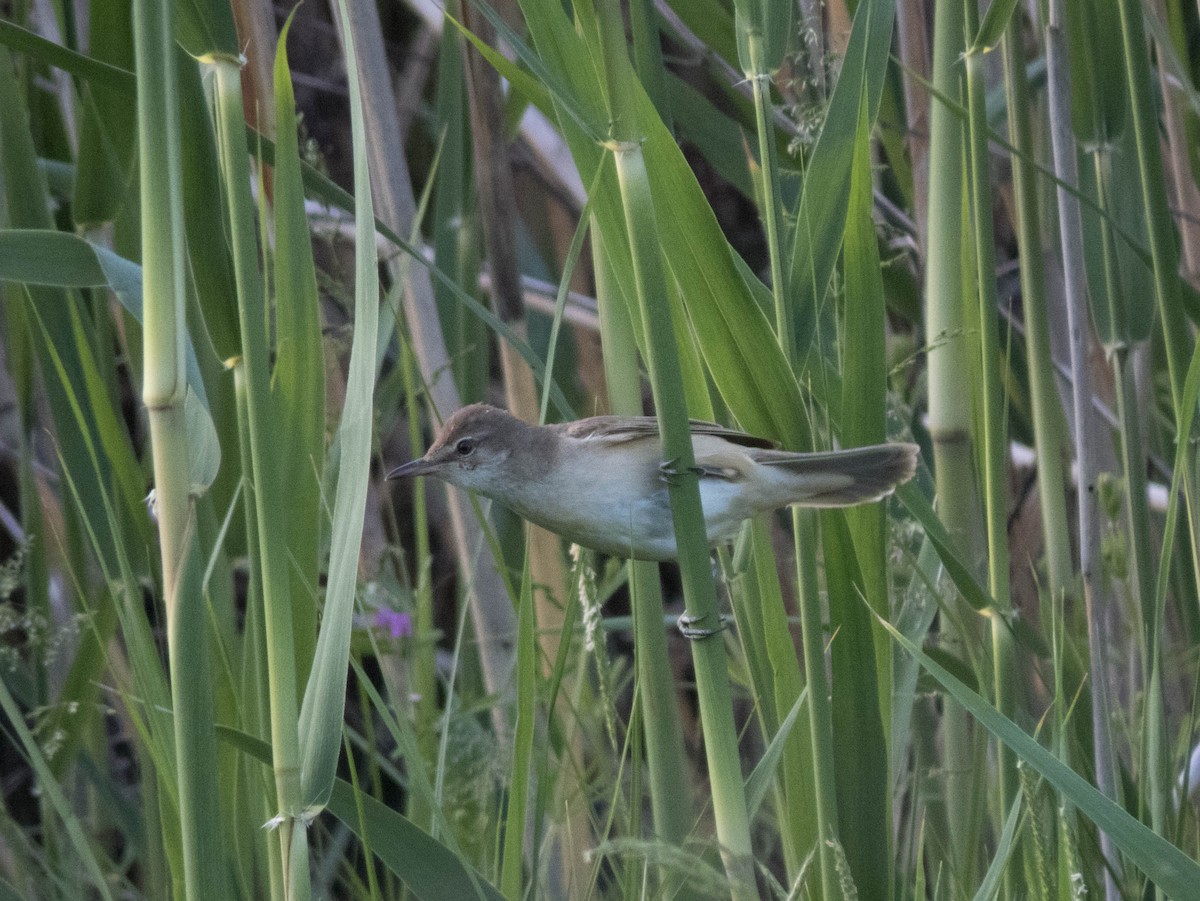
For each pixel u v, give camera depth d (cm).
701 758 1015
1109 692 754
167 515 446
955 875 650
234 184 455
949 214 710
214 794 456
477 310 610
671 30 931
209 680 457
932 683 766
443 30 947
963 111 621
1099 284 712
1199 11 882
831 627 594
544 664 846
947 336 681
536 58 488
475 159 878
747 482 586
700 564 505
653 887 631
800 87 722
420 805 719
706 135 911
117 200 703
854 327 589
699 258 539
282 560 455
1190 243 908
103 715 859
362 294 473
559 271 1293
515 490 648
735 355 559
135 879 902
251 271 456
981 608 616
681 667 1220
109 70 526
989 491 623
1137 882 626
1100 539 680
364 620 629
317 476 572
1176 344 644
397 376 987
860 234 586
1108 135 721
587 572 582
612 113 486
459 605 1055
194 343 711
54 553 917
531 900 685
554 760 750
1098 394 947
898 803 744
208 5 449
